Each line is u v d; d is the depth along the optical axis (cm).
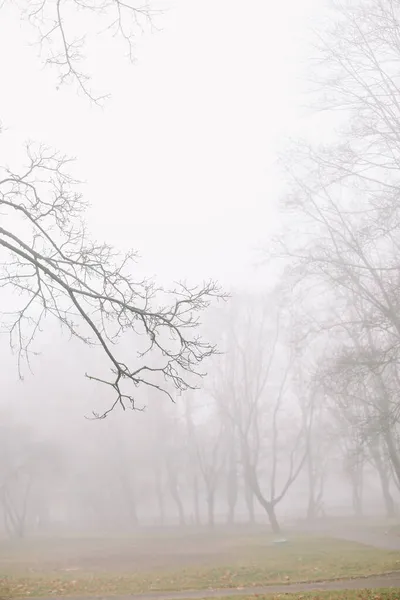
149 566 2480
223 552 2908
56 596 1555
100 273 859
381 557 2184
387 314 1864
